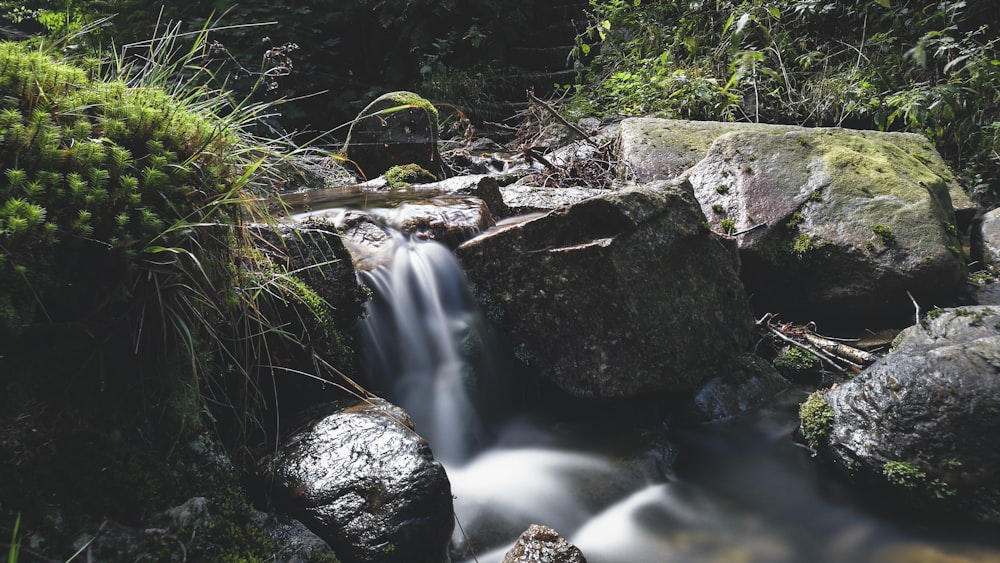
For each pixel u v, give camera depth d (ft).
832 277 12.52
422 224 11.04
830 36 22.27
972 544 7.61
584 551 7.74
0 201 4.73
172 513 5.43
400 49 31.35
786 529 8.11
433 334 10.19
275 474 6.76
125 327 5.60
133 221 5.37
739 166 13.97
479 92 28.32
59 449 5.11
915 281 12.02
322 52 30.83
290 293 7.79
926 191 13.14
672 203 10.82
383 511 6.32
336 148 19.03
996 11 19.76
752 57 19.94
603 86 25.11
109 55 6.64
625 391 10.00
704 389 10.64
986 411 7.91
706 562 7.59
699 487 9.00
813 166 13.67
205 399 6.38
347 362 8.71
